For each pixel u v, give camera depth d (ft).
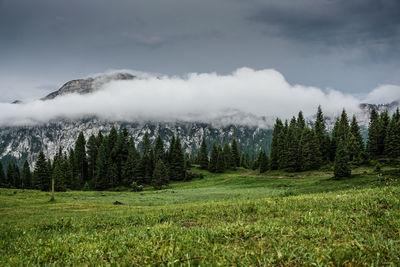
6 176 350.23
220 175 350.64
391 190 45.39
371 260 14.61
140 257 17.85
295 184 183.32
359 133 291.79
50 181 277.64
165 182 301.84
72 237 30.60
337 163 157.89
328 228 23.47
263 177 271.28
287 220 29.48
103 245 23.61
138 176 312.71
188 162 404.98
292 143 276.21
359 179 131.13
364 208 32.76
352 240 18.85
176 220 41.88
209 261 15.98
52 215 77.41
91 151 353.92
